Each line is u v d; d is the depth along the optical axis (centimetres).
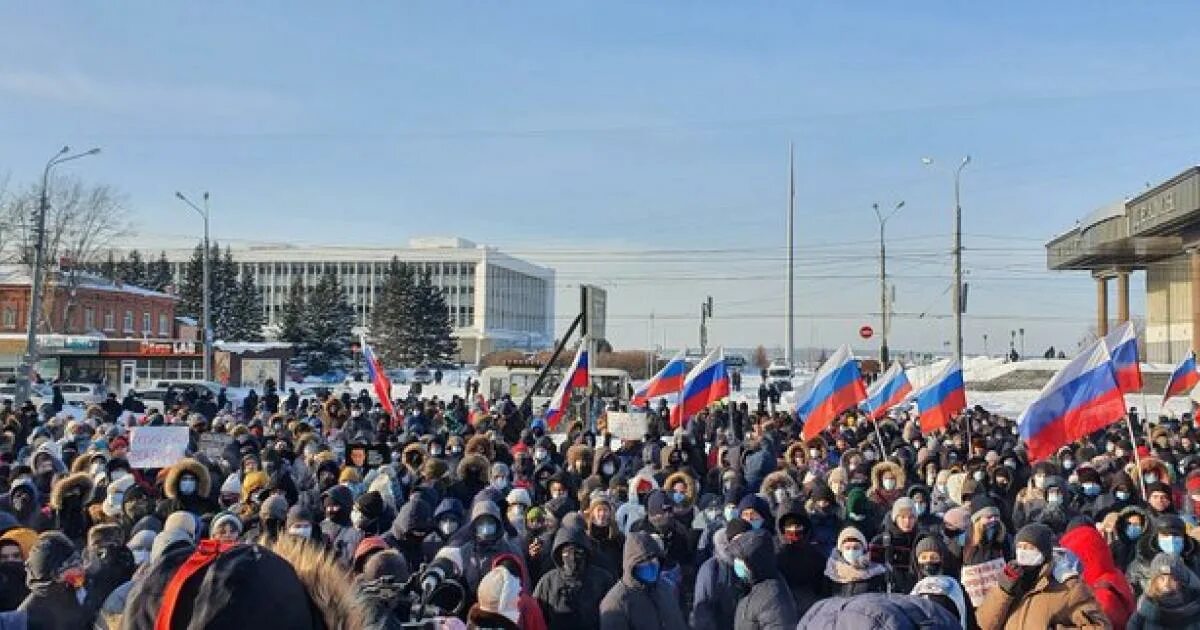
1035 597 503
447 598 476
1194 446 1669
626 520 846
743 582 591
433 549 739
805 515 676
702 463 1408
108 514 877
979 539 697
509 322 13938
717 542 645
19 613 513
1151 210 4741
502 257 13488
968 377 5409
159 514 891
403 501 1006
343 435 1661
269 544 221
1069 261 6028
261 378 5528
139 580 208
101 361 5166
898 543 742
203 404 2744
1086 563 612
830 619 290
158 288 9625
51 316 6512
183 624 184
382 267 12875
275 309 12912
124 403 2823
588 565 650
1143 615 564
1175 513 843
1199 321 4831
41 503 1020
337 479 1072
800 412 1566
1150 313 6247
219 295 8838
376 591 283
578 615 630
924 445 1636
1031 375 5212
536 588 647
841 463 1338
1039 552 500
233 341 8850
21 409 2136
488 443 1282
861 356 7362
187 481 908
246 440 1402
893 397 1961
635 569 584
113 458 1141
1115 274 6238
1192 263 4994
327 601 205
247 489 927
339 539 789
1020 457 1392
